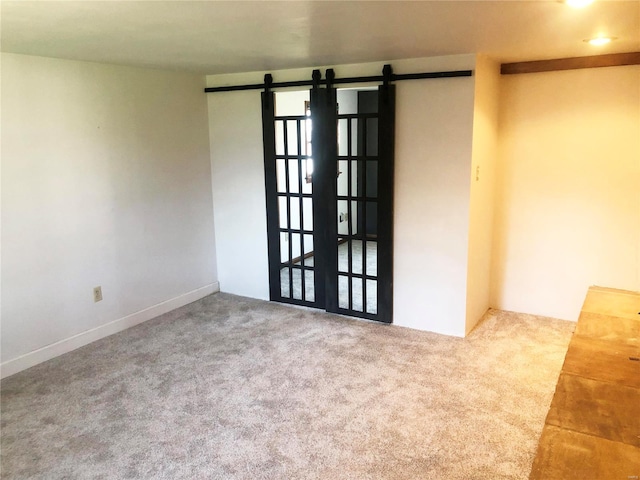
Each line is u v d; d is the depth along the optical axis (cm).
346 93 662
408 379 313
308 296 474
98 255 380
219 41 283
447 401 287
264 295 475
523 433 255
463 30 256
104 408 285
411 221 380
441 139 357
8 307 325
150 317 427
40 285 342
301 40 281
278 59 356
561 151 386
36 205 336
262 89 428
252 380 316
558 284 407
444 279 376
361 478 224
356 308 436
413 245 384
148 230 419
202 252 477
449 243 369
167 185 432
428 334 384
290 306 455
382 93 366
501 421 266
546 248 406
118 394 301
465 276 368
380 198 386
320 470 229
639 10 211
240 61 366
